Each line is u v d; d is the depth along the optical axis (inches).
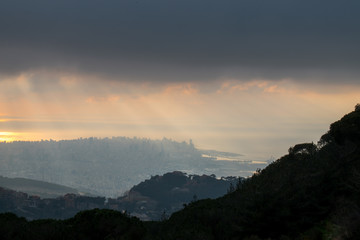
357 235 778.8
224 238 1038.4
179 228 1147.3
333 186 1027.9
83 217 1072.8
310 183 1084.5
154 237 1123.3
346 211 867.4
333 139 1475.1
